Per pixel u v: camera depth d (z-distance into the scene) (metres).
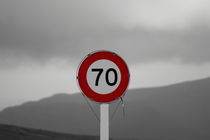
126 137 147.38
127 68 8.22
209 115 177.38
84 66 8.21
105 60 8.22
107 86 8.20
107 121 8.16
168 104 199.50
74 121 191.75
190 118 174.88
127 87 8.18
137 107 190.25
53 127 184.75
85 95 8.21
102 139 8.11
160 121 170.75
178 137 151.00
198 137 147.38
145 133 156.38
